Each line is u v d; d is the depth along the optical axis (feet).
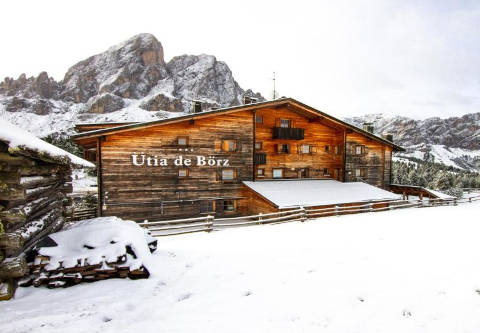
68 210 28.32
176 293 17.80
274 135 71.41
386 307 15.64
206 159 60.75
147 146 55.31
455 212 52.75
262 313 15.28
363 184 78.64
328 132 81.76
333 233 35.04
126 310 15.48
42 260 18.20
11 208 16.61
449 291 17.30
